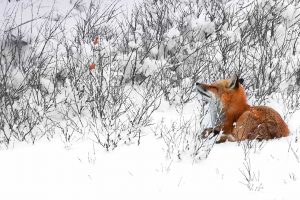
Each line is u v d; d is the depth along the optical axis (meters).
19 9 19.45
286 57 16.58
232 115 12.18
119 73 15.09
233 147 12.02
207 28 17.61
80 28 18.08
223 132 12.34
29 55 15.98
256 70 15.82
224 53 16.19
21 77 14.86
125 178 11.02
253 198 9.95
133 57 16.22
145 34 17.45
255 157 11.47
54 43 16.44
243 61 16.23
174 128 13.13
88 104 14.47
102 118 13.59
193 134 12.70
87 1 20.72
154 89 15.27
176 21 18.42
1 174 11.40
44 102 13.93
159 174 11.09
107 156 11.99
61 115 14.17
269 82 15.02
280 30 17.64
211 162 11.45
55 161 11.86
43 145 12.66
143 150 12.18
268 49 16.92
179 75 15.84
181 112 14.07
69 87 14.95
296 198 9.81
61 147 12.51
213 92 12.21
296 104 13.98
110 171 11.33
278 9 18.66
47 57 15.32
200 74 15.77
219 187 10.44
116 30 18.48
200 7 18.97
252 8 19.00
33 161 11.90
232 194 10.16
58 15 19.27
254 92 14.73
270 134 12.09
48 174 11.34
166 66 15.98
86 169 11.45
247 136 12.10
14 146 12.69
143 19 19.33
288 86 15.28
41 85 14.84
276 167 11.01
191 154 11.68
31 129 13.03
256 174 10.79
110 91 14.82
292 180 10.43
